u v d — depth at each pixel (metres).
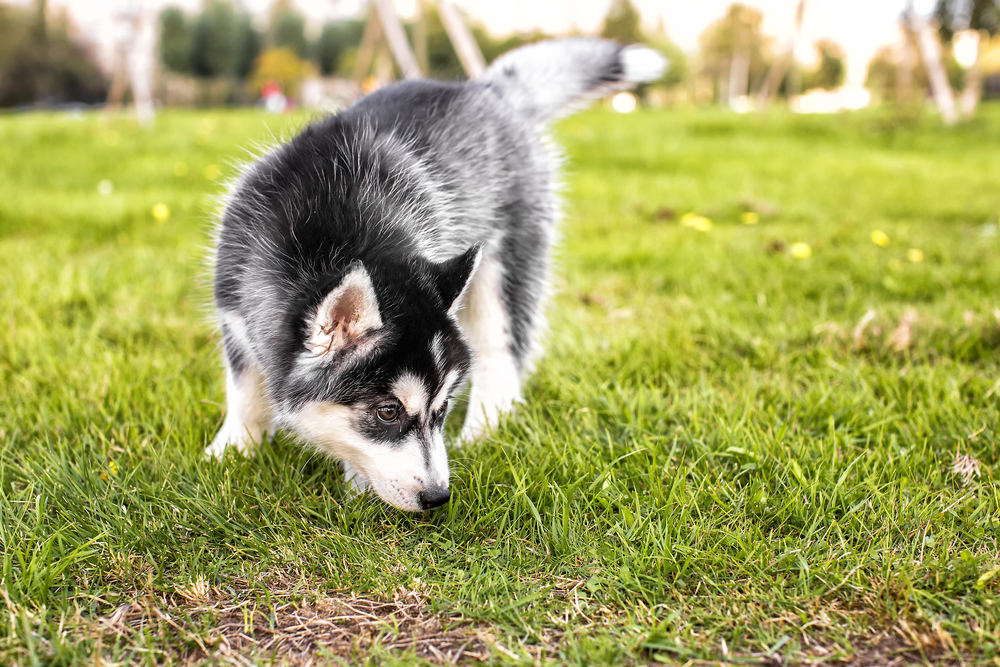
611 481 0.86
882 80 11.11
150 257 1.52
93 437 0.92
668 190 2.46
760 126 4.40
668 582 0.76
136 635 0.71
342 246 0.84
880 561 0.77
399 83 1.06
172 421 0.95
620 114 5.50
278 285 0.84
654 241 1.78
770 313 1.26
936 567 0.75
